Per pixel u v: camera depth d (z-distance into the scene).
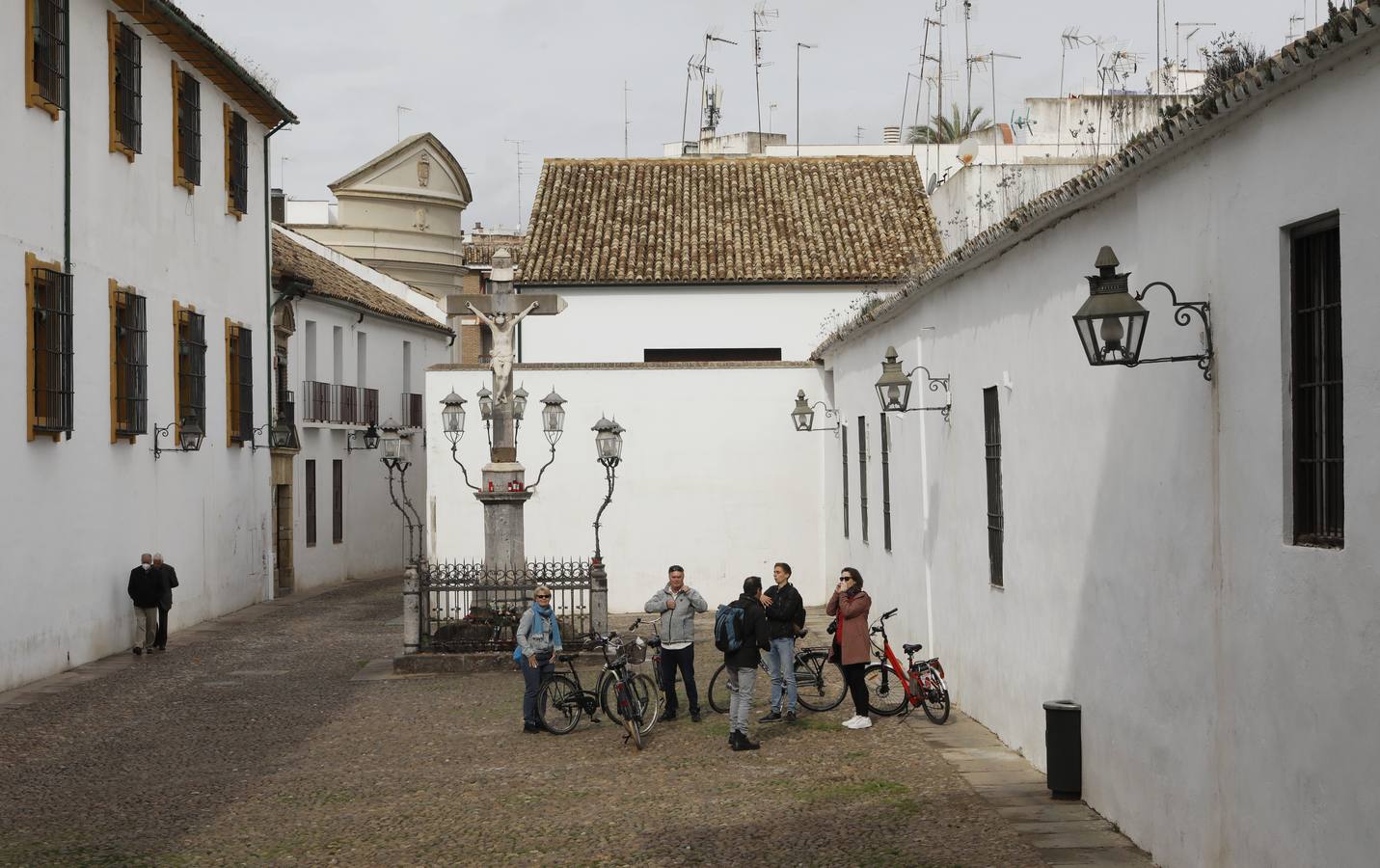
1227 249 8.16
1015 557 13.37
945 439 16.45
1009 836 10.23
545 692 15.59
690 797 12.05
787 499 29.52
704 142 51.16
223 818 11.64
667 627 16.39
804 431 29.55
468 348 49.28
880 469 21.48
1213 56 8.48
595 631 21.17
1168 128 8.47
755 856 9.98
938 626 17.17
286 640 24.88
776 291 32.53
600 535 29.23
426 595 20.97
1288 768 7.45
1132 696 10.02
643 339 32.53
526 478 29.14
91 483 21.88
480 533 28.70
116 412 22.95
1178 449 9.00
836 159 37.81
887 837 10.36
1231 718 8.22
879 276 32.16
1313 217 7.13
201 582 27.83
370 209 52.31
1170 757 9.26
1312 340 7.43
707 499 29.41
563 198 35.69
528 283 32.25
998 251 13.47
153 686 19.34
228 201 29.55
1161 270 9.21
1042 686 12.52
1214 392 8.39
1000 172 26.25
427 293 50.91
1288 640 7.43
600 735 15.43
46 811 12.01
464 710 17.19
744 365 29.42
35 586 19.70
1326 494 7.27
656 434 29.36
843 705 16.84
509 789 12.59
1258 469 7.77
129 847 10.72
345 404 39.75
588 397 29.25
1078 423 11.23
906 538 19.08
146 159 24.64
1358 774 6.70
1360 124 6.63
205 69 27.78
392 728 15.95
